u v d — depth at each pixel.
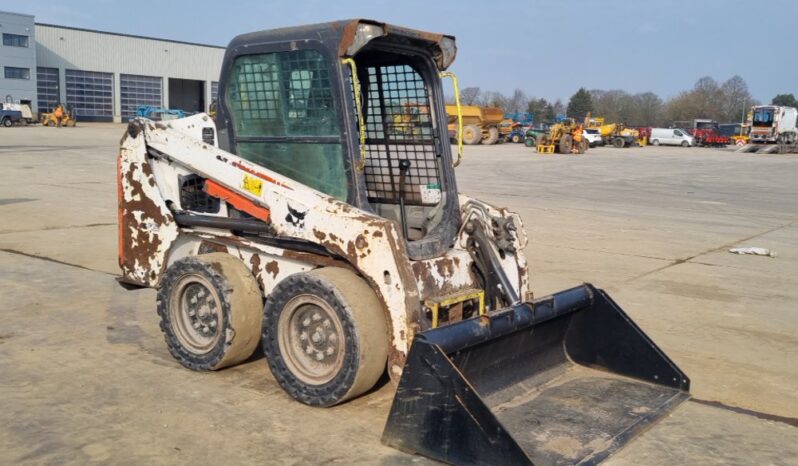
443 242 4.90
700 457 4.02
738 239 12.09
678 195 19.59
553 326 4.91
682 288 8.22
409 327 4.15
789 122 50.00
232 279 4.80
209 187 5.00
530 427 4.12
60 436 3.98
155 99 68.31
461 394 3.62
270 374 5.00
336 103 4.67
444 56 5.08
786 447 4.20
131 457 3.76
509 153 40.72
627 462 3.91
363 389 4.31
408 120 5.24
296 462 3.74
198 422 4.20
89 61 63.75
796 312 7.31
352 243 4.28
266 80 5.04
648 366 4.92
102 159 23.84
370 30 4.59
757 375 5.45
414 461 3.77
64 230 10.53
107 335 5.81
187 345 5.04
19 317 6.21
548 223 13.20
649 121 109.44
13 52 58.47
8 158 22.98
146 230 5.38
